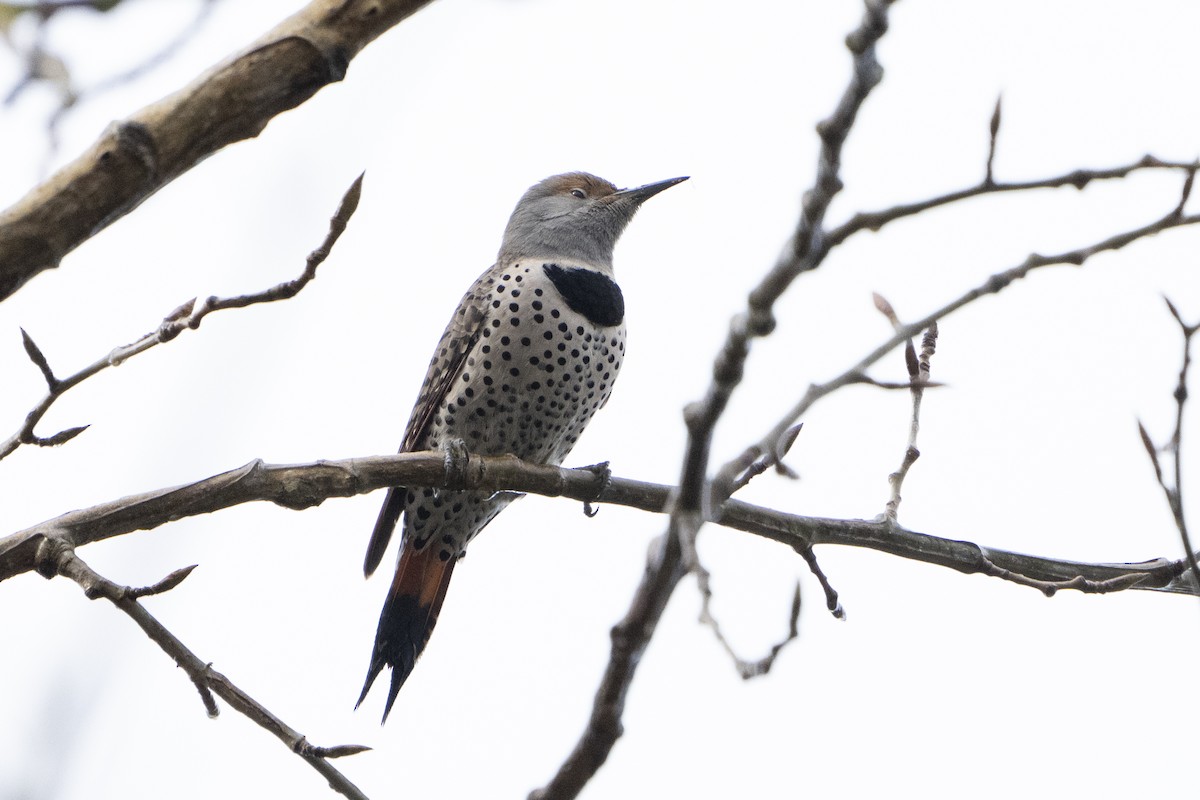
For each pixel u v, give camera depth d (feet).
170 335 22.25
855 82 13.66
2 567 21.67
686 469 16.19
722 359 15.47
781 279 14.83
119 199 16.78
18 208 16.46
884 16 13.30
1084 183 16.39
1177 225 18.02
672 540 16.15
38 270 16.60
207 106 16.88
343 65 17.26
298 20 17.20
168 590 20.61
